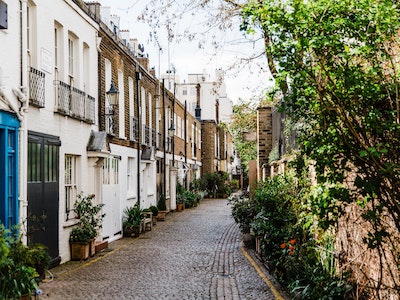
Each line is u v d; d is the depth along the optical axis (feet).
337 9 14.52
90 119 47.60
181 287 31.65
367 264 19.81
